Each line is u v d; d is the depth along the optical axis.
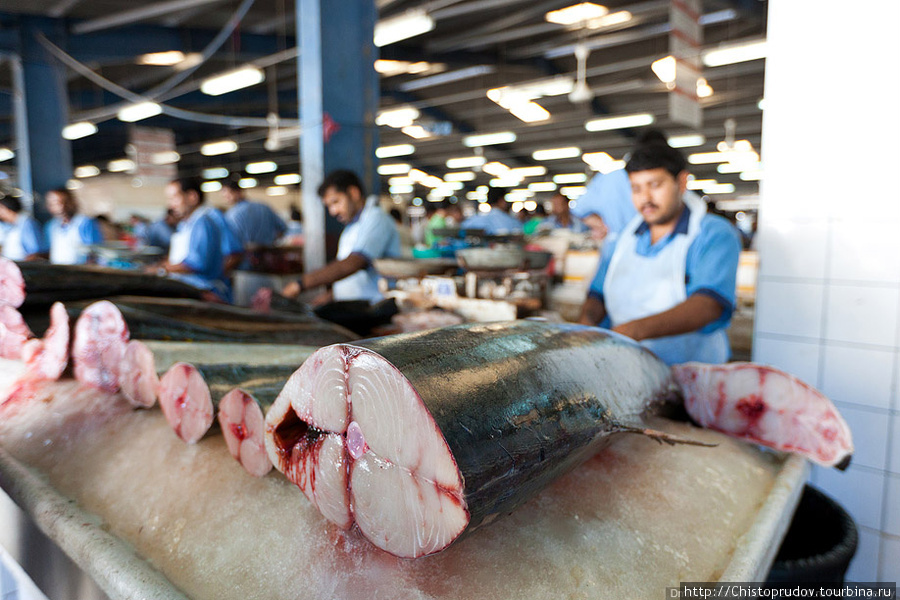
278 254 5.60
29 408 1.53
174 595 0.86
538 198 30.44
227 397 1.11
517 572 0.91
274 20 9.49
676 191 2.09
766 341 2.43
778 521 1.23
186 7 8.43
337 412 0.83
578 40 10.59
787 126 2.29
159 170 11.21
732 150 15.28
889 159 2.11
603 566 0.96
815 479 2.35
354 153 4.62
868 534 2.27
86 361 1.52
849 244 2.21
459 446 0.75
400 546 0.80
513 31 9.98
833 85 2.19
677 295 2.17
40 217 8.90
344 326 2.43
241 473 1.12
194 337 1.65
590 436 1.02
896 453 2.18
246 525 1.01
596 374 1.13
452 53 10.84
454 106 15.92
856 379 2.24
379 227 3.40
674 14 4.74
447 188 30.69
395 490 0.79
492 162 23.50
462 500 0.73
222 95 14.09
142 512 1.10
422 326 2.52
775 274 2.38
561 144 20.17
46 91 8.94
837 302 2.25
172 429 1.28
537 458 0.88
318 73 4.41
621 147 19.77
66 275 1.73
